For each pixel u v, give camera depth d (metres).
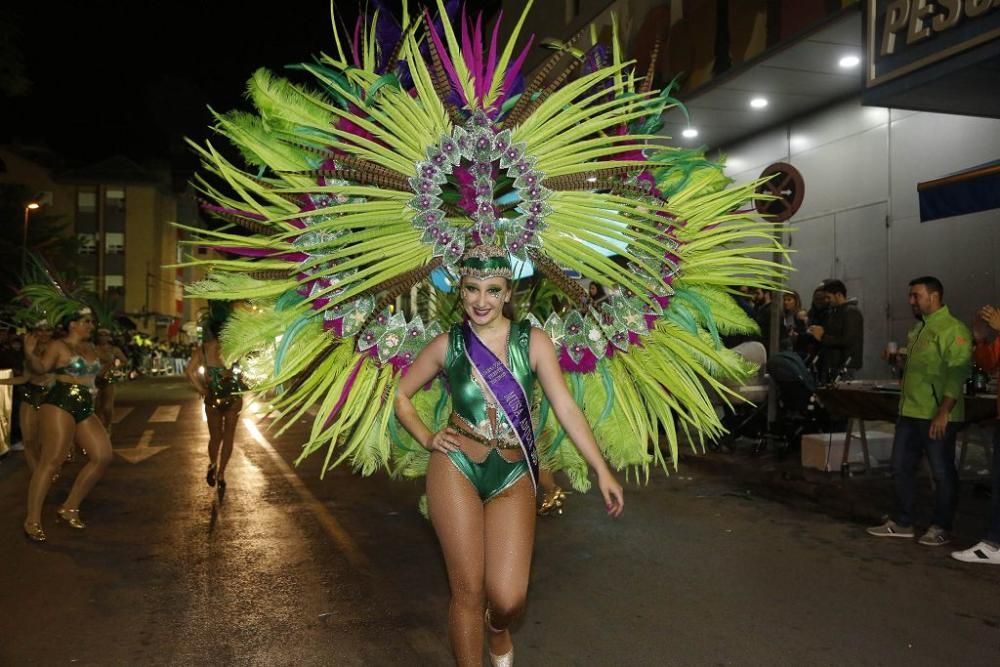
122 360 10.45
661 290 3.58
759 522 6.43
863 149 11.63
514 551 2.88
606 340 3.52
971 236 10.01
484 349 2.92
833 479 7.73
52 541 5.94
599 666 3.64
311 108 3.40
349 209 3.12
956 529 6.08
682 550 5.59
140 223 54.34
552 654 3.77
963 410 5.70
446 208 3.27
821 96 11.96
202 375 7.56
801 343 9.56
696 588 4.74
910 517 5.94
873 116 11.44
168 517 6.74
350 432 3.62
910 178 10.88
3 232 34.75
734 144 14.26
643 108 3.62
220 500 7.45
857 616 4.25
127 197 54.31
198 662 3.71
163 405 19.83
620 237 3.31
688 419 3.76
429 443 2.93
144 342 41.66
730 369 3.74
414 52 3.05
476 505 2.91
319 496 7.64
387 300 3.33
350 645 3.91
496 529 2.91
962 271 10.14
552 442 3.68
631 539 5.89
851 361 8.86
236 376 7.50
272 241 3.30
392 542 5.89
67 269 37.72
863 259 11.66
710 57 11.69
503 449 2.92
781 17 10.17
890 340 11.22
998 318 5.43
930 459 5.73
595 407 3.62
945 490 5.68
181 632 4.09
